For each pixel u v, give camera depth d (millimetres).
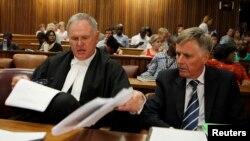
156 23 12008
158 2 11953
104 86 1788
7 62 4414
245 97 2824
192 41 1588
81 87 1784
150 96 1833
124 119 1504
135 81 3250
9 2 12438
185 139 1151
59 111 1370
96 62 1830
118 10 12141
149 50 5141
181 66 1637
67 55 1884
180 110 1653
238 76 3539
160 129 1247
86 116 1031
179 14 11883
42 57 4449
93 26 1798
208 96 1658
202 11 11797
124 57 4836
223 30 11742
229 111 1690
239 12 11727
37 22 12445
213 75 1696
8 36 7016
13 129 1294
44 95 1384
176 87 1702
